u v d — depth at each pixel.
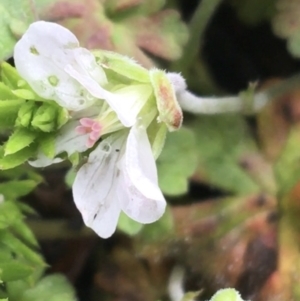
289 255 0.11
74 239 0.12
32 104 0.08
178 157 0.11
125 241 0.11
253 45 0.12
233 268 0.11
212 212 0.12
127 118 0.08
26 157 0.08
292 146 0.12
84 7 0.11
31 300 0.10
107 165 0.08
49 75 0.08
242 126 0.12
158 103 0.08
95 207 0.08
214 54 0.12
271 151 0.12
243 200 0.12
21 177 0.10
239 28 0.12
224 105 0.11
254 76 0.12
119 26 0.11
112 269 0.11
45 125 0.08
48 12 0.11
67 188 0.11
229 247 0.11
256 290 0.11
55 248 0.12
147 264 0.11
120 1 0.11
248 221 0.12
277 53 0.12
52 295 0.10
